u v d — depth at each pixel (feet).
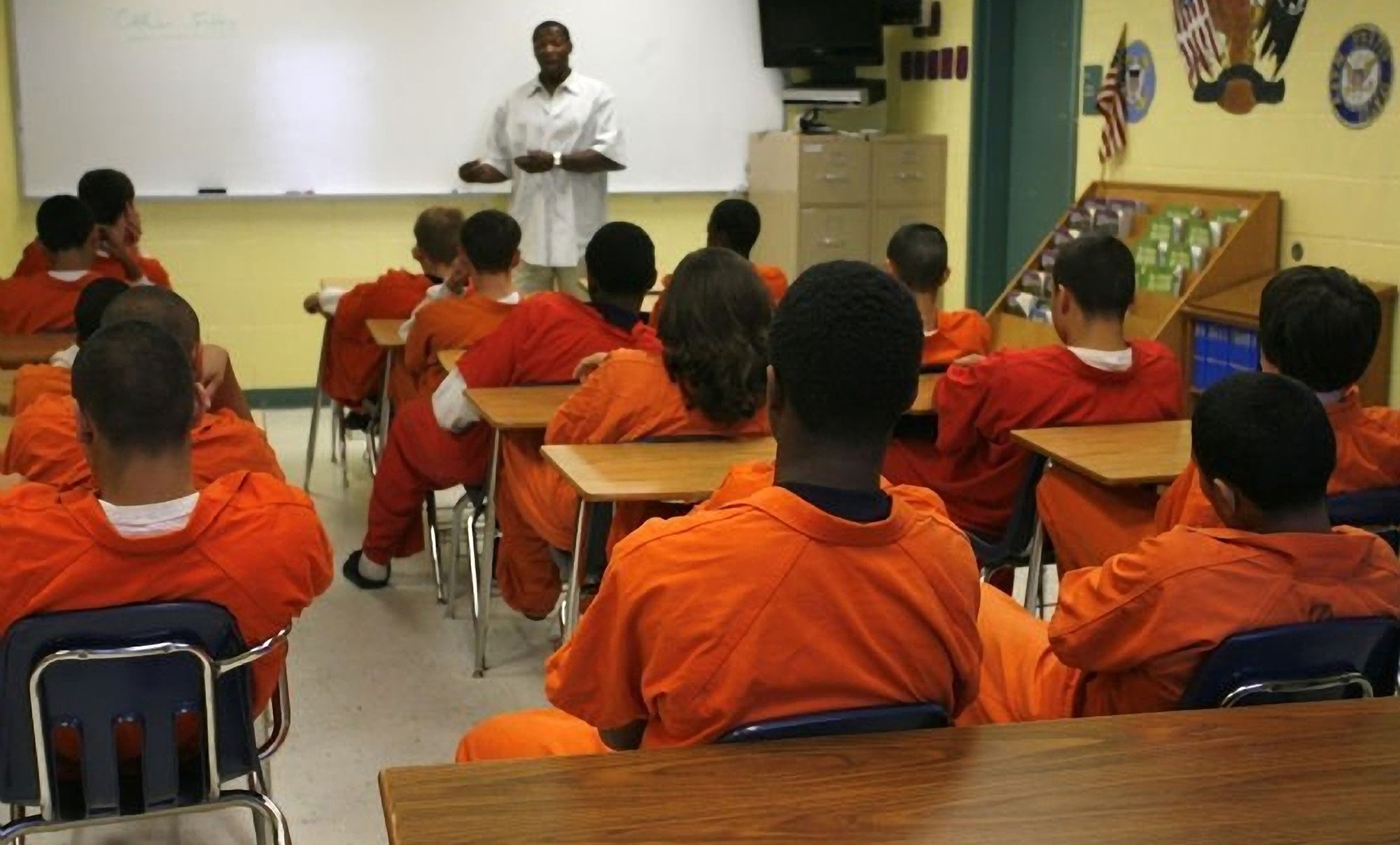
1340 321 8.18
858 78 24.85
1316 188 15.33
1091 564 9.62
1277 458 5.66
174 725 6.32
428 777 4.29
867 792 4.22
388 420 16.16
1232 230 15.79
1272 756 4.54
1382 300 14.29
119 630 6.08
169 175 22.11
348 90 22.57
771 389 5.05
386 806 4.15
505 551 12.31
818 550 4.81
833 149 22.94
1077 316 10.66
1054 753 4.53
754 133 24.44
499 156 22.71
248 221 22.66
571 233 22.35
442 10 22.72
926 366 12.64
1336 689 5.62
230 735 6.60
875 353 4.79
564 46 21.94
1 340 13.47
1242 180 16.49
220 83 22.06
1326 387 8.34
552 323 12.01
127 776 6.62
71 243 14.58
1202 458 5.91
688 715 4.78
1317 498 5.79
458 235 16.03
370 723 11.34
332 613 13.87
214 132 22.17
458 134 23.11
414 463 13.69
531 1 23.08
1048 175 21.52
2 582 6.05
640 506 9.46
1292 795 4.25
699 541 4.85
